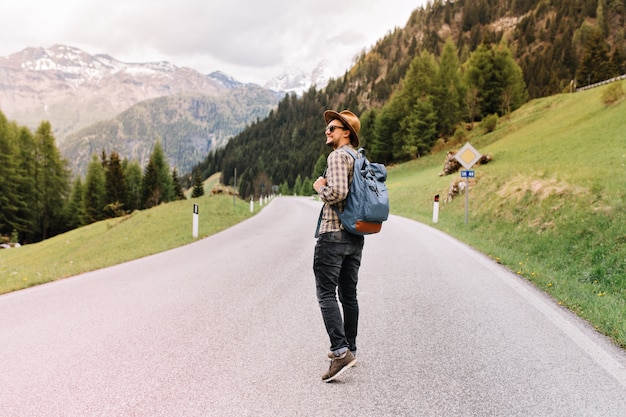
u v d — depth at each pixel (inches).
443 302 209.0
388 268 299.4
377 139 2992.1
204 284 256.5
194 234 560.1
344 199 123.2
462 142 2486.5
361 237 131.0
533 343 152.1
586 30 5570.9
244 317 185.2
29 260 904.3
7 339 159.3
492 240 498.6
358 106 7613.2
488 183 804.6
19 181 2242.9
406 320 179.6
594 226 366.3
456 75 3006.9
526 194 560.1
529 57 5787.4
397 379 121.9
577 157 1077.1
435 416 100.7
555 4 7047.2
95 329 170.1
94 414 102.0
